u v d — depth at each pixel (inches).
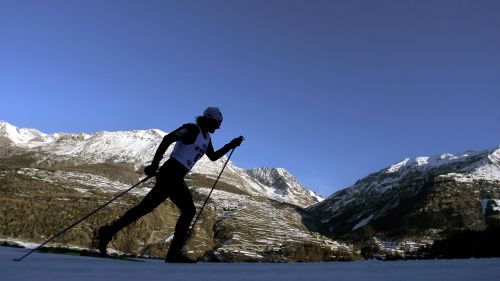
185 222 203.6
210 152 223.1
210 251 3513.8
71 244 2839.6
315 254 3614.7
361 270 135.2
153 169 199.8
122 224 198.1
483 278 103.0
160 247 3265.3
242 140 235.8
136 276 104.4
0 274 94.0
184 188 207.3
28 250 191.8
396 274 119.3
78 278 93.7
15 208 3344.0
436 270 129.9
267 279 106.8
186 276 108.8
